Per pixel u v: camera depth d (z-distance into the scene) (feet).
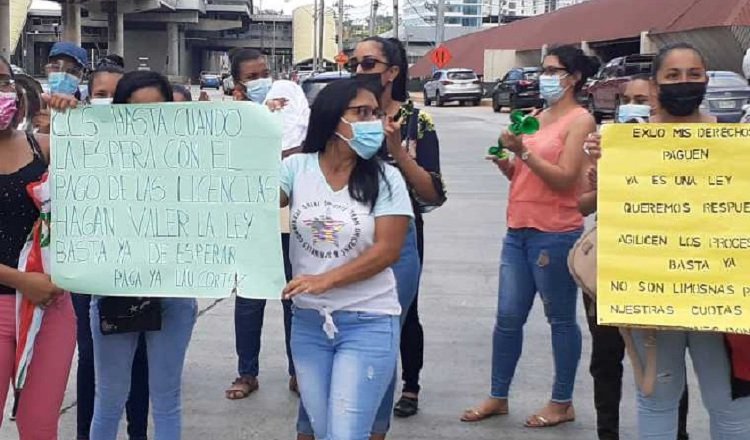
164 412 12.84
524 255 16.08
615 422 15.24
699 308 11.14
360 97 11.07
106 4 249.96
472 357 20.65
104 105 11.77
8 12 181.37
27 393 11.82
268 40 394.73
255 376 18.39
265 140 11.54
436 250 32.04
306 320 11.53
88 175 11.89
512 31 182.09
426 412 17.37
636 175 11.28
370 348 11.23
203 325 23.12
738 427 11.51
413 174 13.84
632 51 129.70
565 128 15.29
